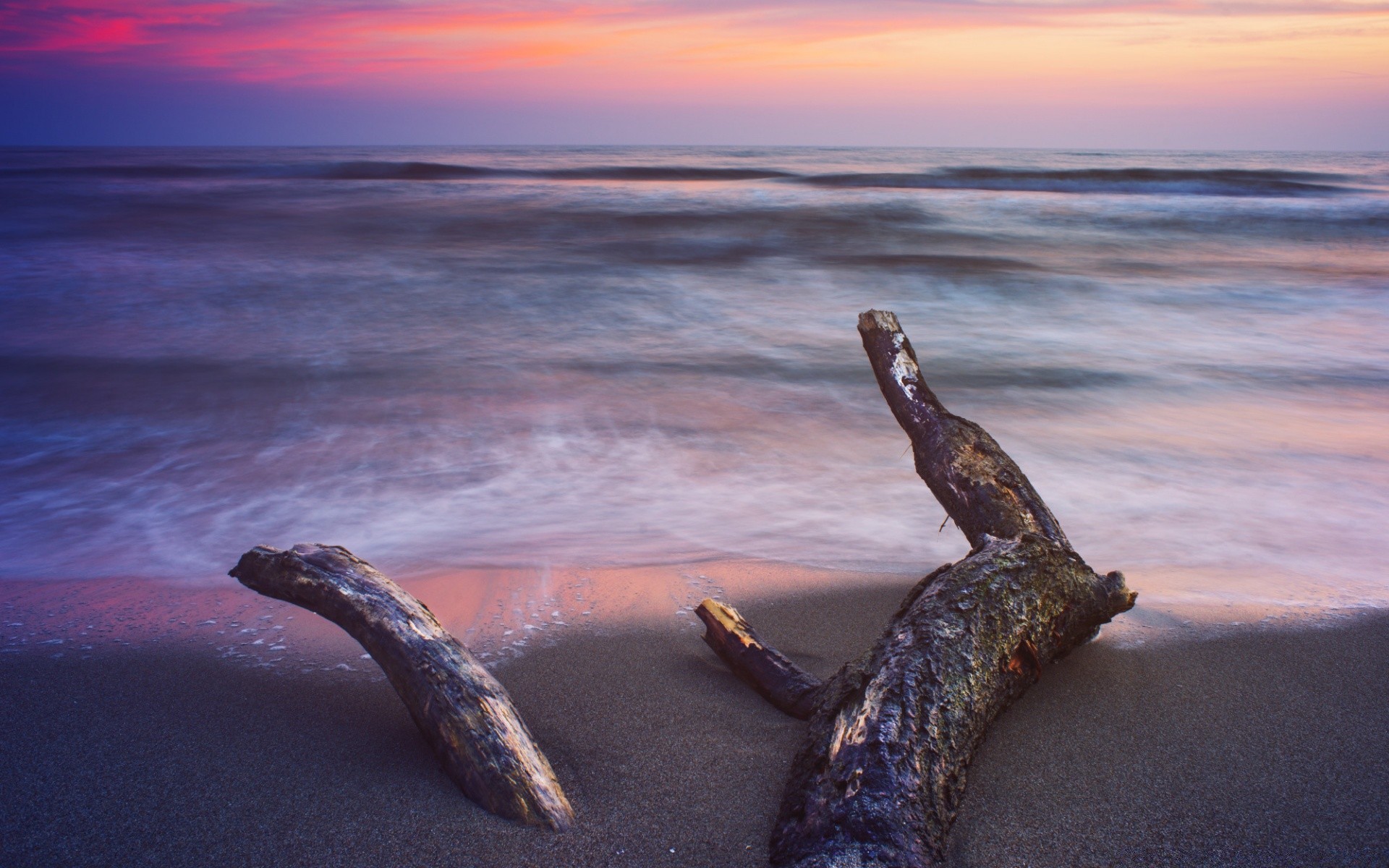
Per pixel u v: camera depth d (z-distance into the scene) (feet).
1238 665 10.44
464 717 7.78
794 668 9.56
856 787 6.77
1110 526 15.57
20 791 7.89
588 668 10.28
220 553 14.23
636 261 52.90
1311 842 7.36
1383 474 18.66
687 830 7.34
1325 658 10.63
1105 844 7.27
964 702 7.76
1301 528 15.48
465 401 24.48
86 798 7.79
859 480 17.99
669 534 15.01
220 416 22.88
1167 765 8.40
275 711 9.30
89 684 9.91
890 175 122.11
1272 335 35.12
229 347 31.01
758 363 29.71
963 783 7.48
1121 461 19.51
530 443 20.70
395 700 9.56
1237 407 24.85
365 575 8.93
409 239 60.70
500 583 12.82
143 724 9.04
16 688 9.81
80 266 46.85
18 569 13.53
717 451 20.16
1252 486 17.83
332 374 27.45
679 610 11.96
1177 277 48.44
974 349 32.73
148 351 30.30
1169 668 10.32
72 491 17.35
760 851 7.07
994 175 118.42
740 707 9.41
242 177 112.27
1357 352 31.94
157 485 17.66
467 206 78.64
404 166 137.69
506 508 16.37
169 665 10.37
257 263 49.16
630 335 34.24
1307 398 25.84
